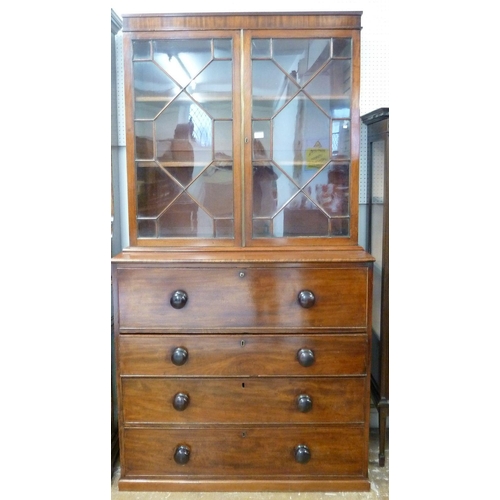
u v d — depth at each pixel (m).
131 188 1.62
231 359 1.55
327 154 1.62
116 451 1.80
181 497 1.58
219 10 1.86
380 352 1.75
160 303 1.54
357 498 1.57
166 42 1.57
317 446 1.59
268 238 1.63
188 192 1.63
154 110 1.61
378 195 1.83
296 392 1.57
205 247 1.62
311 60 1.58
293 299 1.53
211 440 1.59
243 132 1.58
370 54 1.87
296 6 1.85
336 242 1.63
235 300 1.53
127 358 1.56
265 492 1.60
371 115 1.74
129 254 1.59
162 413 1.58
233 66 1.56
